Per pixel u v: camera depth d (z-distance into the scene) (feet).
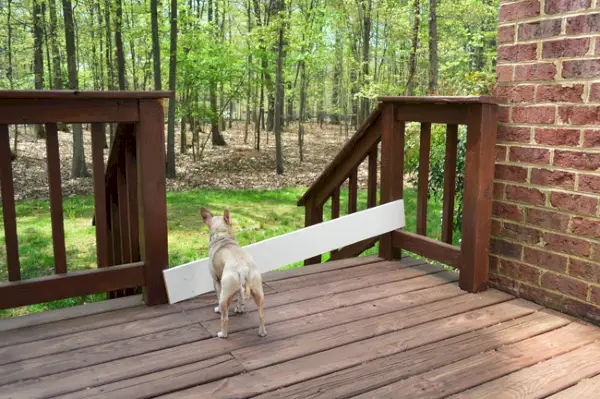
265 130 95.30
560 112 9.24
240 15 73.56
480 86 20.45
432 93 28.78
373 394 6.74
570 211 9.25
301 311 9.69
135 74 67.56
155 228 9.70
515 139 10.15
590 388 6.95
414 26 41.75
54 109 8.50
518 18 9.86
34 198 41.32
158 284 9.90
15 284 8.72
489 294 10.63
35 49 53.62
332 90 88.63
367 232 12.51
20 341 8.24
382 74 64.95
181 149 65.10
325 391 6.82
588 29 8.66
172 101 51.16
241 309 9.51
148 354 7.88
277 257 11.41
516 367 7.52
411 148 26.04
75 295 9.23
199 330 8.79
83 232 29.32
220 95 59.62
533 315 9.52
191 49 54.70
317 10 57.11
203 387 6.92
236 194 44.09
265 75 60.18
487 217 10.51
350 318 9.36
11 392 6.72
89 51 64.23
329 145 76.43
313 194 16.47
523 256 10.26
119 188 12.17
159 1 55.72
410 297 10.45
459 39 45.60
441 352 8.01
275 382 7.05
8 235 8.68
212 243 9.16
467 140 10.39
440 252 11.49
